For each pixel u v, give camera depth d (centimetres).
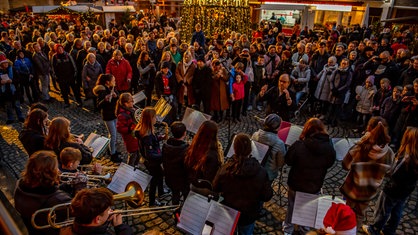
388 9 1998
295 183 367
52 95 978
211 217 296
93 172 386
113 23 1839
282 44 1052
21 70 846
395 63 773
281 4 1867
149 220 442
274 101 589
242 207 302
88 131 728
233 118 802
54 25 1571
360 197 360
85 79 805
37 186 250
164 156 385
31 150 389
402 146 363
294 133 469
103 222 217
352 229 230
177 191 404
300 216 329
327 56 826
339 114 828
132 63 906
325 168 359
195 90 756
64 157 321
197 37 1136
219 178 307
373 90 700
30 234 260
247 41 1020
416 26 1602
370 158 362
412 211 479
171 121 705
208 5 1245
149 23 1891
